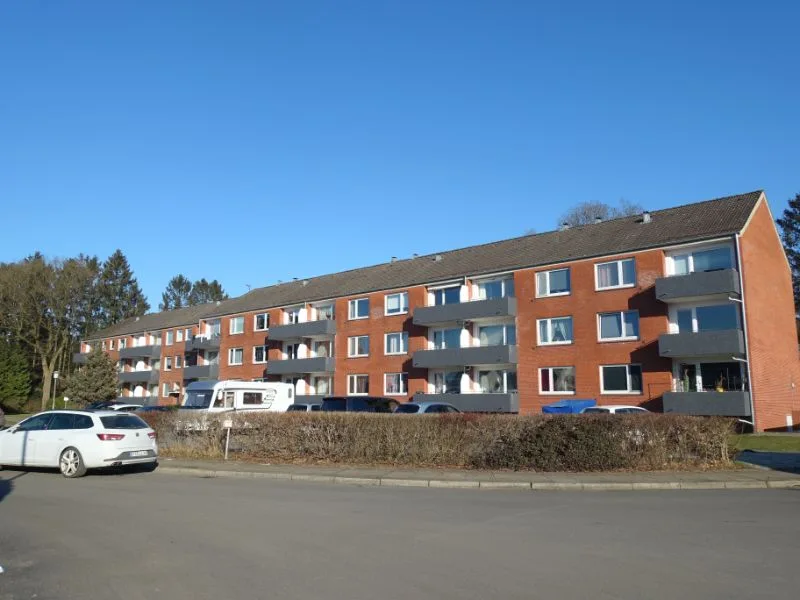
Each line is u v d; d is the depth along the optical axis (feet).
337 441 52.21
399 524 27.99
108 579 19.58
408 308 125.70
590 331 100.07
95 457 45.83
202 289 337.93
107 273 260.42
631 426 46.16
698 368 90.68
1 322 186.60
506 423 47.60
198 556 22.26
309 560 21.63
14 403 183.73
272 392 92.53
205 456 56.39
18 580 19.57
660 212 107.14
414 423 50.16
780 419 92.02
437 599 17.44
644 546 23.48
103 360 172.55
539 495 37.50
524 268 109.50
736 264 87.66
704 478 42.11
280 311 154.40
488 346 109.81
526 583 18.83
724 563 20.97
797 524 27.68
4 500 35.14
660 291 90.74
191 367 179.22
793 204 167.43
